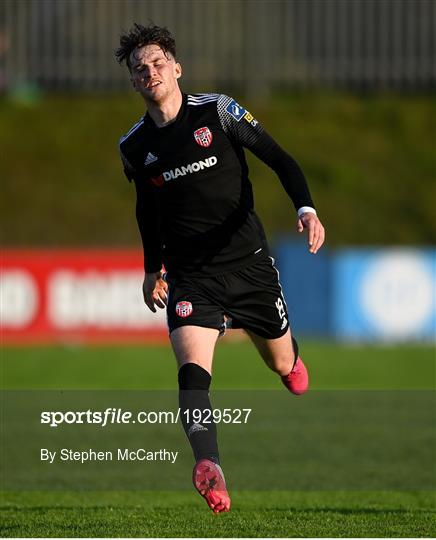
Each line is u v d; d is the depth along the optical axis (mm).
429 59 82125
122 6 82500
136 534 19953
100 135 83688
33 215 76062
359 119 86250
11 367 51750
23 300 60500
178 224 20531
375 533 20062
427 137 84688
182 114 19969
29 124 84125
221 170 20156
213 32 84125
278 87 88438
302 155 81625
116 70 82812
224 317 21203
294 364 23109
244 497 25547
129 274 60500
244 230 20734
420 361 54125
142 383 47188
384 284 61188
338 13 82750
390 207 77500
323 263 61250
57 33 81938
